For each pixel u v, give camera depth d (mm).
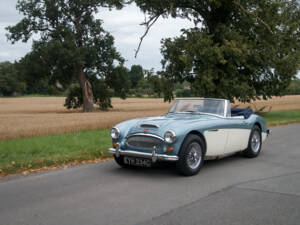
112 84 43406
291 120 19078
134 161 5695
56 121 20328
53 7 37031
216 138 6078
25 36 37406
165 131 5434
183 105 7094
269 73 22906
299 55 22016
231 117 6750
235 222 3420
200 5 20578
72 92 45594
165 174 5727
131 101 79688
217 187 4836
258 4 20656
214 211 3762
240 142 6859
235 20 21203
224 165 6535
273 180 5258
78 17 40031
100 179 5363
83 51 37000
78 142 9688
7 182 5219
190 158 5539
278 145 9391
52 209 3857
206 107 6820
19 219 3539
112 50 41188
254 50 20359
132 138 5723
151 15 20156
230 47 18562
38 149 8359
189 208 3871
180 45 20656
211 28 21219
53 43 35594
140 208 3877
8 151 8031
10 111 45406
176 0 20109
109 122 18125
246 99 21266
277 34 21750
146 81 21719
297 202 4102
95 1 38719
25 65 37125
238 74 20625
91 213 3713
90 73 43750
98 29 40688
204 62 18750
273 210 3797
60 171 6051
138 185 4969
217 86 19469
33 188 4832
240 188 4777
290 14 25156
